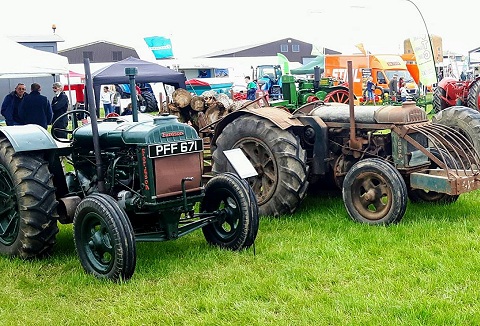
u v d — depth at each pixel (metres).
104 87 22.28
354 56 23.80
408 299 3.90
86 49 47.69
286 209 6.24
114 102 22.36
